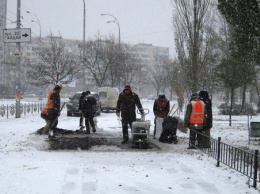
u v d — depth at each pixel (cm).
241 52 1234
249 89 4106
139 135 1186
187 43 1892
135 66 5331
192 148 1157
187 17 1886
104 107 3256
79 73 4144
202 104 1142
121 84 4725
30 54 10181
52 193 661
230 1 1218
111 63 4025
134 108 1279
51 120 1388
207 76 2572
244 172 785
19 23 2309
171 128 1295
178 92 2764
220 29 3291
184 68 2017
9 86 8138
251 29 1198
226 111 3444
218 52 3134
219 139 912
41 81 3234
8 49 9275
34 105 2895
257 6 1187
